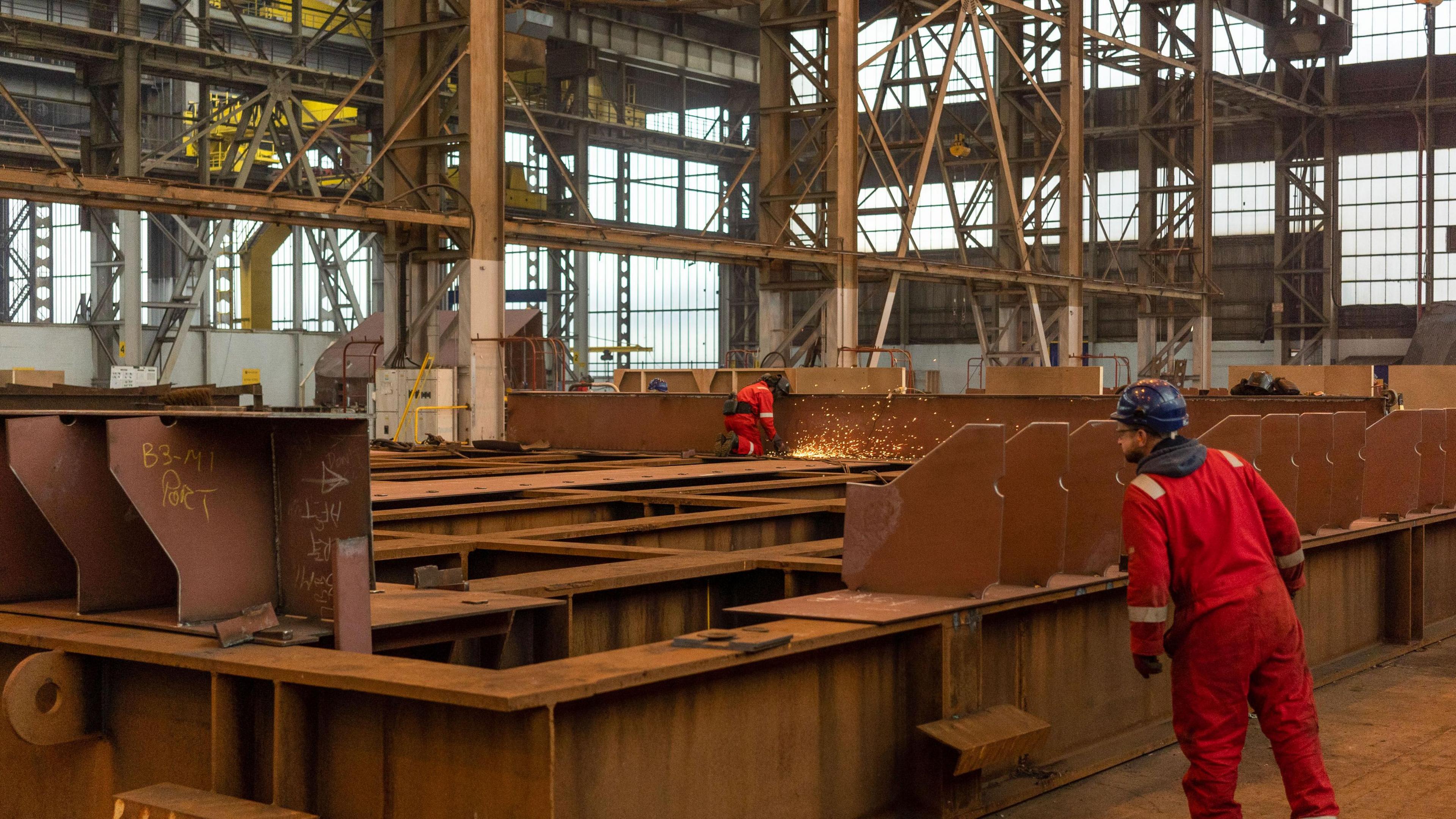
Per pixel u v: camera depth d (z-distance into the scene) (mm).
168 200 16016
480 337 18641
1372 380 14766
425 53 19781
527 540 6195
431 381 18500
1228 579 4043
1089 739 5688
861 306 27594
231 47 32969
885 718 4562
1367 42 43969
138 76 25516
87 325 28141
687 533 7266
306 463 4023
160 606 4273
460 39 18906
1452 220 42750
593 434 15617
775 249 23750
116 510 4180
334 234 35750
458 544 6000
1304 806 4020
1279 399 10984
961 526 4773
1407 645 8750
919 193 26922
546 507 7949
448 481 9273
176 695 3715
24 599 4402
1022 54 33938
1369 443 8539
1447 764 5754
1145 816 4844
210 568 3949
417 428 18609
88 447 4109
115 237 30516
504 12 18828
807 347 25078
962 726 4527
